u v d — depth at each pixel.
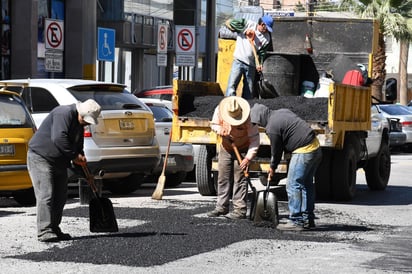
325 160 30.14
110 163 29.20
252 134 23.98
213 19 77.56
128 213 25.55
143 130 30.39
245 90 31.20
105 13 76.25
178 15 81.50
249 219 24.50
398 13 88.44
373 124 35.12
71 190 33.88
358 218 26.02
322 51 34.69
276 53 32.22
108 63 78.69
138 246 19.81
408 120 66.44
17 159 26.88
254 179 40.44
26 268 17.36
